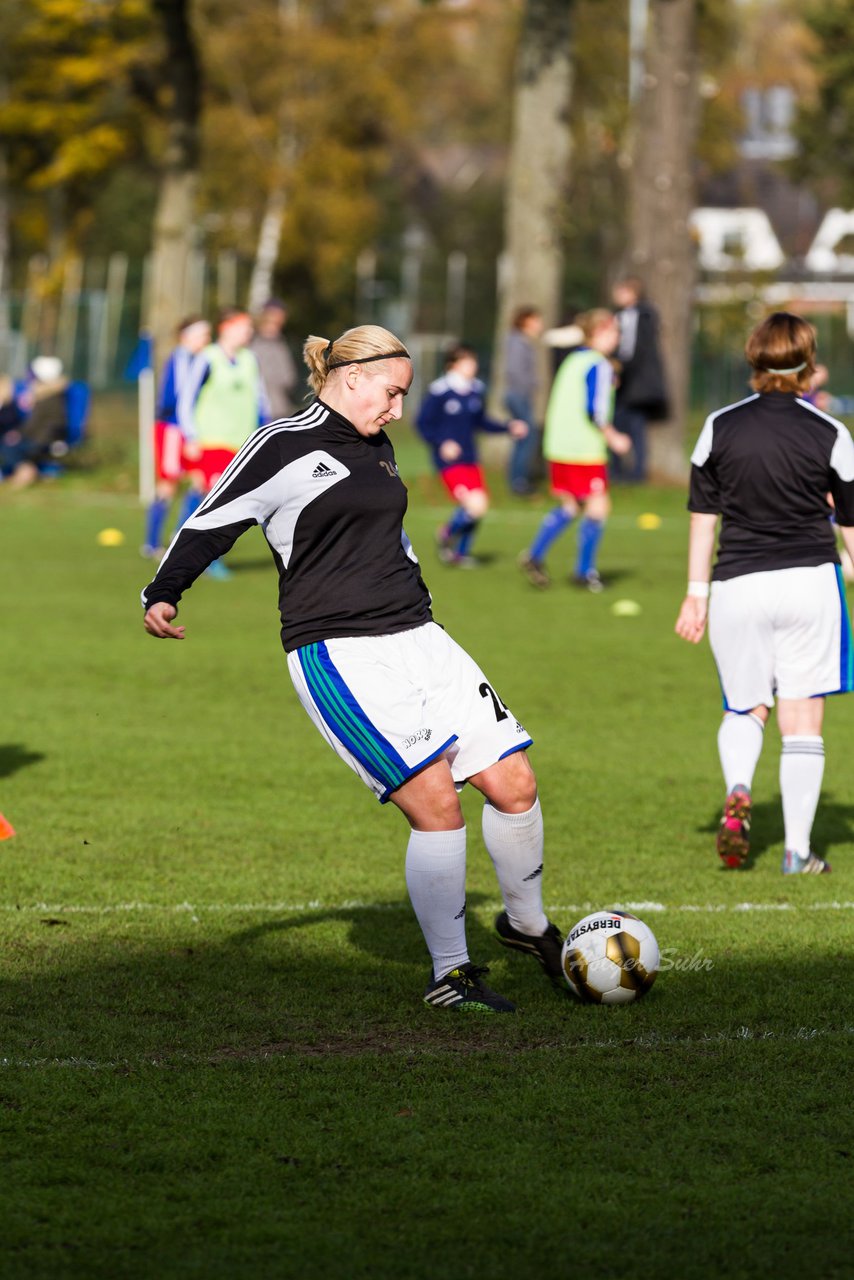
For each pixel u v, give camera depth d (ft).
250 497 49.70
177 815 78.95
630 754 94.17
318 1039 49.39
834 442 68.03
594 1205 37.81
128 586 159.02
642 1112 43.39
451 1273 34.65
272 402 192.03
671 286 256.73
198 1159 40.14
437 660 51.85
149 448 243.40
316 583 50.67
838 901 66.03
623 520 226.38
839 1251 35.76
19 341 458.91
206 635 132.67
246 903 64.49
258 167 576.61
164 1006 51.90
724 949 58.75
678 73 252.83
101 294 471.21
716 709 107.45
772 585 68.95
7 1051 47.57
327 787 85.46
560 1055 47.83
